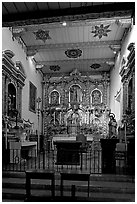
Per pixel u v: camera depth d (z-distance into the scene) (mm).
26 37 12383
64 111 16484
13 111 10117
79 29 11523
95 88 16953
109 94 16828
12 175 6887
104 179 6562
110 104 16484
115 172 7043
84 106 16547
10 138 9047
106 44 12664
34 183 6355
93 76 17422
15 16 6109
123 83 11141
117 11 5691
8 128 9445
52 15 5906
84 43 12844
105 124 15945
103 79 16922
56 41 12852
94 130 15703
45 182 6457
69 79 17141
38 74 16594
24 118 12781
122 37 12062
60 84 17297
